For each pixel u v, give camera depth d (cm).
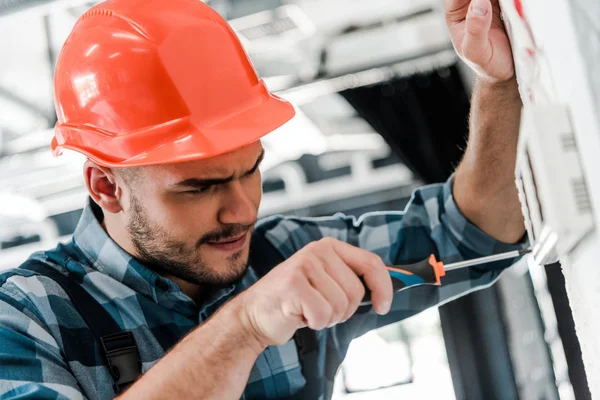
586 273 62
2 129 383
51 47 320
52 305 102
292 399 117
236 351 79
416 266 90
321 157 474
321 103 413
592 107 53
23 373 91
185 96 101
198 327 83
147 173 98
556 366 181
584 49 53
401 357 546
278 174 478
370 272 80
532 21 68
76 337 102
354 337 128
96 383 101
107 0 111
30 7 254
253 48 341
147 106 101
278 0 310
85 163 107
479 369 380
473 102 101
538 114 58
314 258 78
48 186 444
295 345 118
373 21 337
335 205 480
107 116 103
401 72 364
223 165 97
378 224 129
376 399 543
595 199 55
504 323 376
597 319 61
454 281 121
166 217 99
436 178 396
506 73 91
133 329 106
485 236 114
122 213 105
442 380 537
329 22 333
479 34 85
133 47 102
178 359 80
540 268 203
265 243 128
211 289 112
